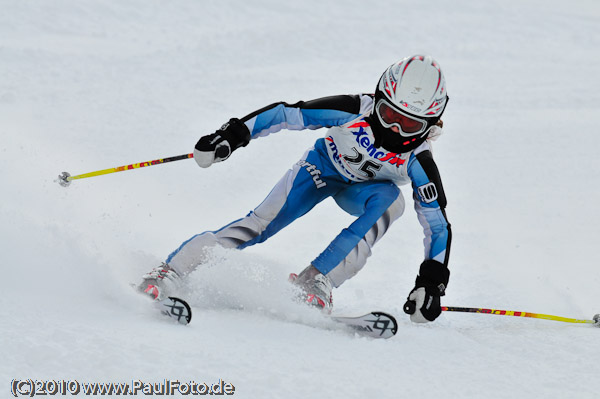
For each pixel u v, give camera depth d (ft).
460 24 183.21
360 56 146.10
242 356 33.76
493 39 175.42
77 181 66.18
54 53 118.93
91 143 82.12
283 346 36.37
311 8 180.86
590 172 92.68
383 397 31.40
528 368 37.42
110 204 62.44
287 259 58.13
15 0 144.56
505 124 112.57
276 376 31.35
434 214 43.45
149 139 86.94
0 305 35.86
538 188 85.56
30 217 48.85
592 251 65.98
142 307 39.68
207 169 79.82
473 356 38.68
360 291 50.93
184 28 154.81
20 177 61.57
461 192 82.89
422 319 42.29
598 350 40.88
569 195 83.35
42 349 30.48
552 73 150.82
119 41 138.21
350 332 40.91
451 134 105.91
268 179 79.66
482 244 66.18
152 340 33.96
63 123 88.12
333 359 35.50
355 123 43.96
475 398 32.81
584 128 113.19
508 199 81.10
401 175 44.70
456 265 59.82
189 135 90.79
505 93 131.64
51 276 41.19
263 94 113.29
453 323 47.16
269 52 138.10
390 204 44.68
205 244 43.32
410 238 66.54
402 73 40.81
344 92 119.44
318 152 46.78
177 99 105.60
